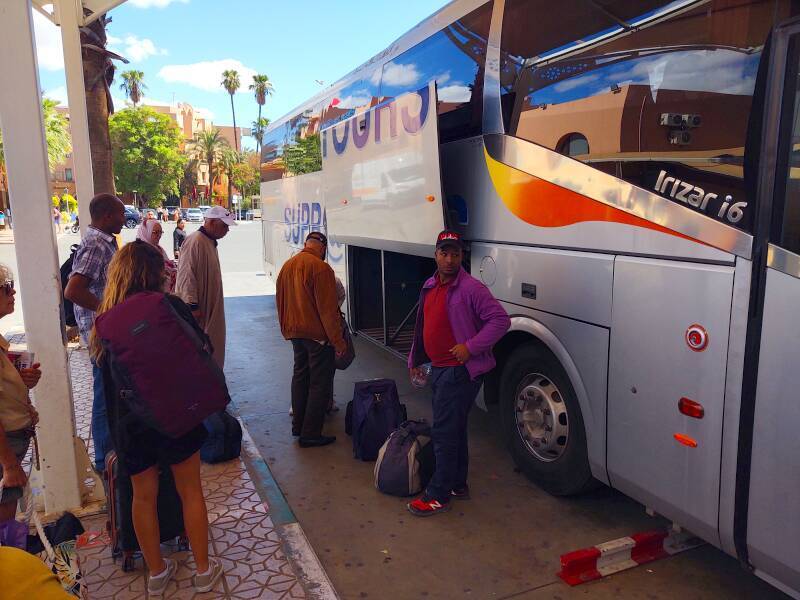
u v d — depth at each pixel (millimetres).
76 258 3887
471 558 3318
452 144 4727
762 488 2469
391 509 3865
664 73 2865
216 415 4562
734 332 2549
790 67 2357
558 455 3822
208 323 4824
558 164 3553
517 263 3924
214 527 3629
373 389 4719
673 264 2820
